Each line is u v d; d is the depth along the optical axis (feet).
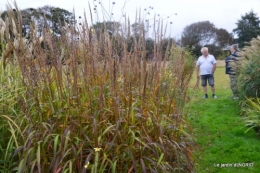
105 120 8.68
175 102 11.46
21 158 8.02
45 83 9.02
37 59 9.00
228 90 42.73
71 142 8.09
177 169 9.86
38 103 8.47
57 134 8.12
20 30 8.73
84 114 8.70
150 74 10.60
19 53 9.14
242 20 160.25
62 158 7.61
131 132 8.57
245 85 25.08
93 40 9.80
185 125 12.39
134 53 10.72
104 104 9.32
